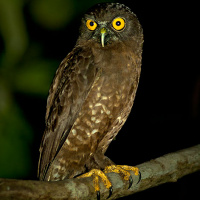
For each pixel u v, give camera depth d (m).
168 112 15.91
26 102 13.36
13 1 13.02
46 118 10.68
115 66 9.90
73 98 9.90
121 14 10.39
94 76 9.84
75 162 10.15
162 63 16.28
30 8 13.61
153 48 16.28
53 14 13.48
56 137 10.06
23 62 13.05
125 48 10.20
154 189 14.18
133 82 10.19
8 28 13.03
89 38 10.40
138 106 16.05
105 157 10.31
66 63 10.41
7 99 12.29
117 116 10.15
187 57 16.16
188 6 16.02
